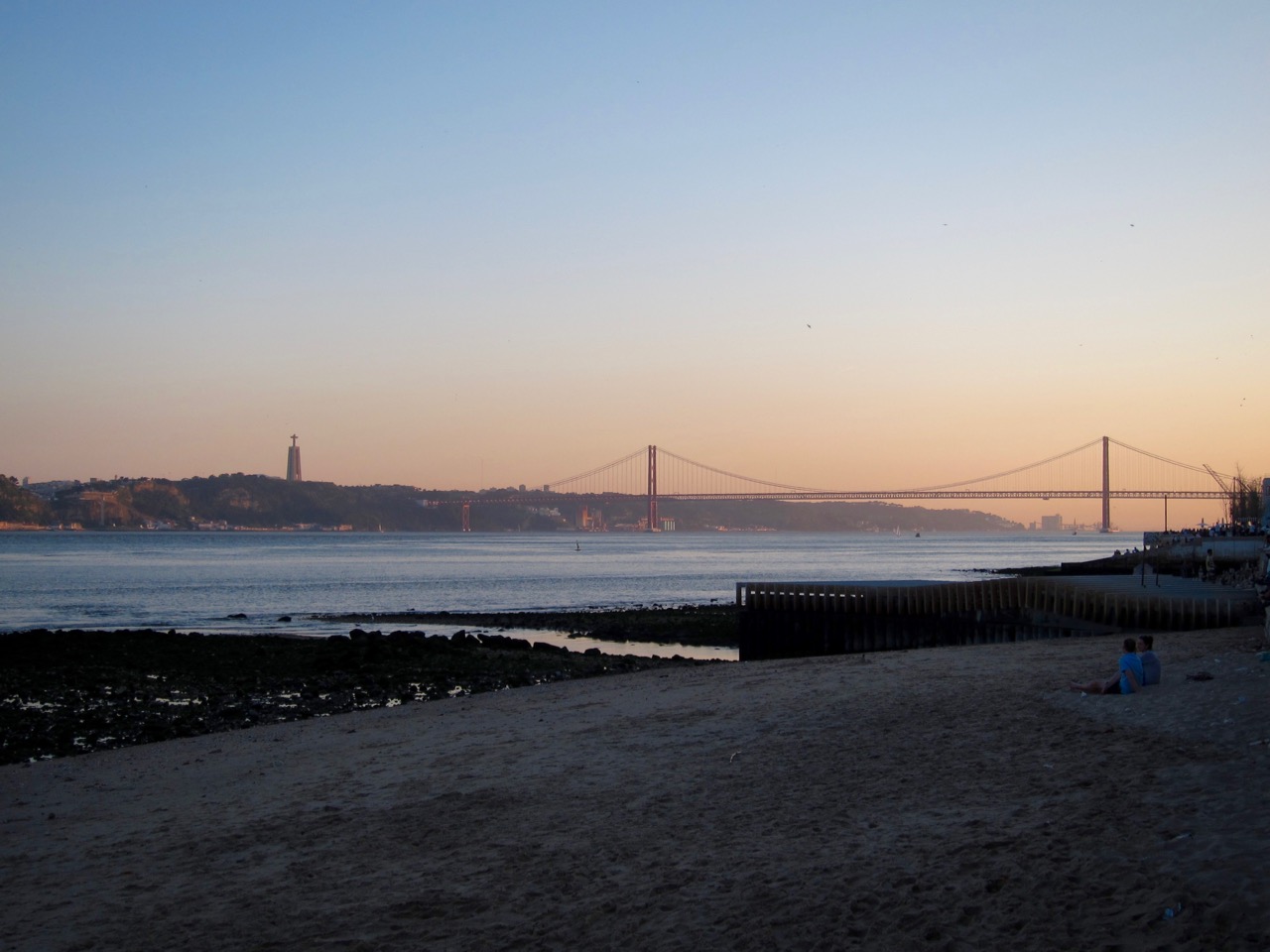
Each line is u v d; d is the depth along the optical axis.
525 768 13.85
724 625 51.22
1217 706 12.49
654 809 11.24
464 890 9.41
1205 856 7.75
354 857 10.64
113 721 23.34
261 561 131.75
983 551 195.25
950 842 8.98
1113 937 6.89
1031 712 13.71
